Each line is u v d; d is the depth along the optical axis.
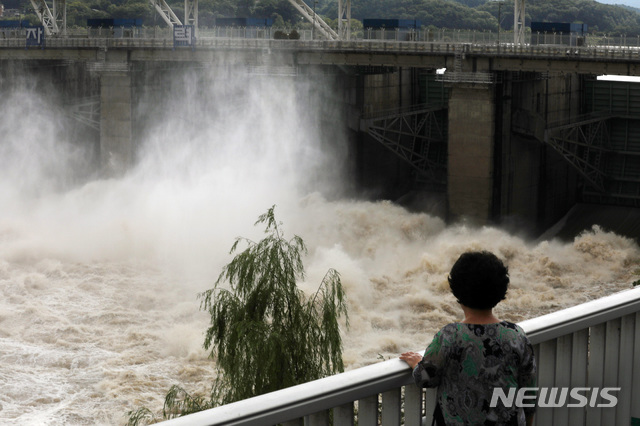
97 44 92.62
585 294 65.44
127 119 92.88
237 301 22.70
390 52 79.62
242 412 6.38
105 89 93.38
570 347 8.25
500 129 77.00
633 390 8.92
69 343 52.34
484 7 161.38
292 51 85.75
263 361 21.39
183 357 50.25
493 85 75.06
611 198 85.25
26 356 49.72
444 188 91.50
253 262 22.72
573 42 75.44
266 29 90.81
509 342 6.99
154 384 46.16
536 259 71.75
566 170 86.50
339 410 7.00
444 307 62.81
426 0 161.62
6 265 69.62
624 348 8.76
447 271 70.31
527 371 7.10
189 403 23.78
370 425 7.17
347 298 62.94
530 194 82.69
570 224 85.38
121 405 43.38
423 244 78.19
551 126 82.81
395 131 87.88
